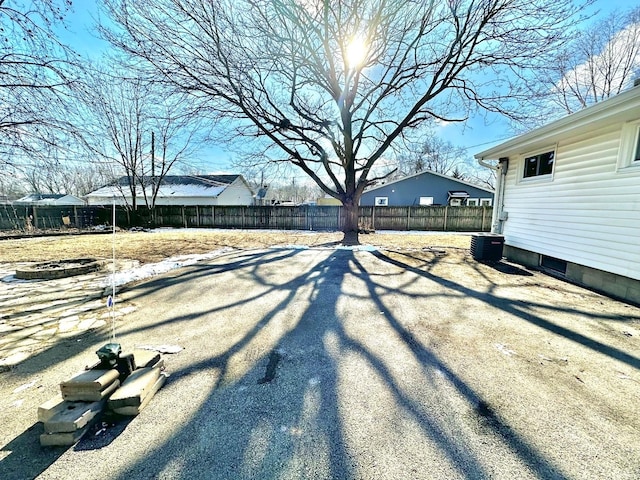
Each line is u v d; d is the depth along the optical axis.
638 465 1.40
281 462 1.42
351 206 9.41
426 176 19.23
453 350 2.55
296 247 8.55
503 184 6.89
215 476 1.34
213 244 9.42
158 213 17.48
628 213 3.91
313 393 1.96
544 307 3.64
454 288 4.46
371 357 2.44
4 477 1.33
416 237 11.85
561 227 5.12
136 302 3.84
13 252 7.50
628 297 3.93
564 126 4.44
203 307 3.66
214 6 6.71
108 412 1.71
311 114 8.98
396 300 3.91
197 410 1.79
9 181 5.41
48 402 1.63
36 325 3.09
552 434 1.60
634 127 3.82
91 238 10.90
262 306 3.70
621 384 2.07
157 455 1.46
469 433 1.60
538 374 2.19
